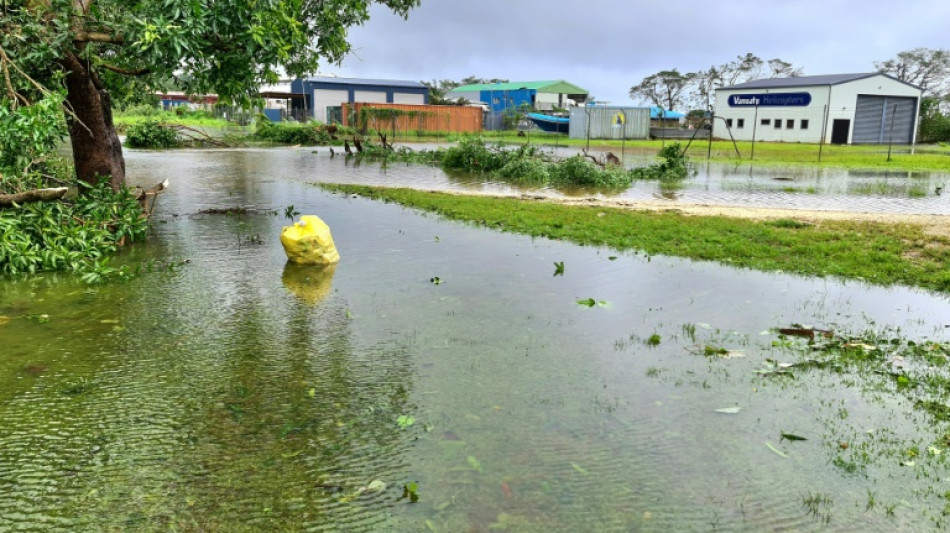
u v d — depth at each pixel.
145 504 3.06
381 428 3.78
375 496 3.13
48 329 5.39
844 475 3.32
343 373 4.55
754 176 20.80
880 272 7.25
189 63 8.26
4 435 3.67
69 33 7.72
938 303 6.23
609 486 3.23
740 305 6.14
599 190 16.08
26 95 8.61
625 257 8.09
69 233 7.57
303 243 7.50
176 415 3.93
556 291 6.57
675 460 3.46
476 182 17.17
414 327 5.48
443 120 50.12
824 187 17.42
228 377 4.48
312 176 17.94
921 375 4.53
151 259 7.84
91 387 4.30
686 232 9.42
